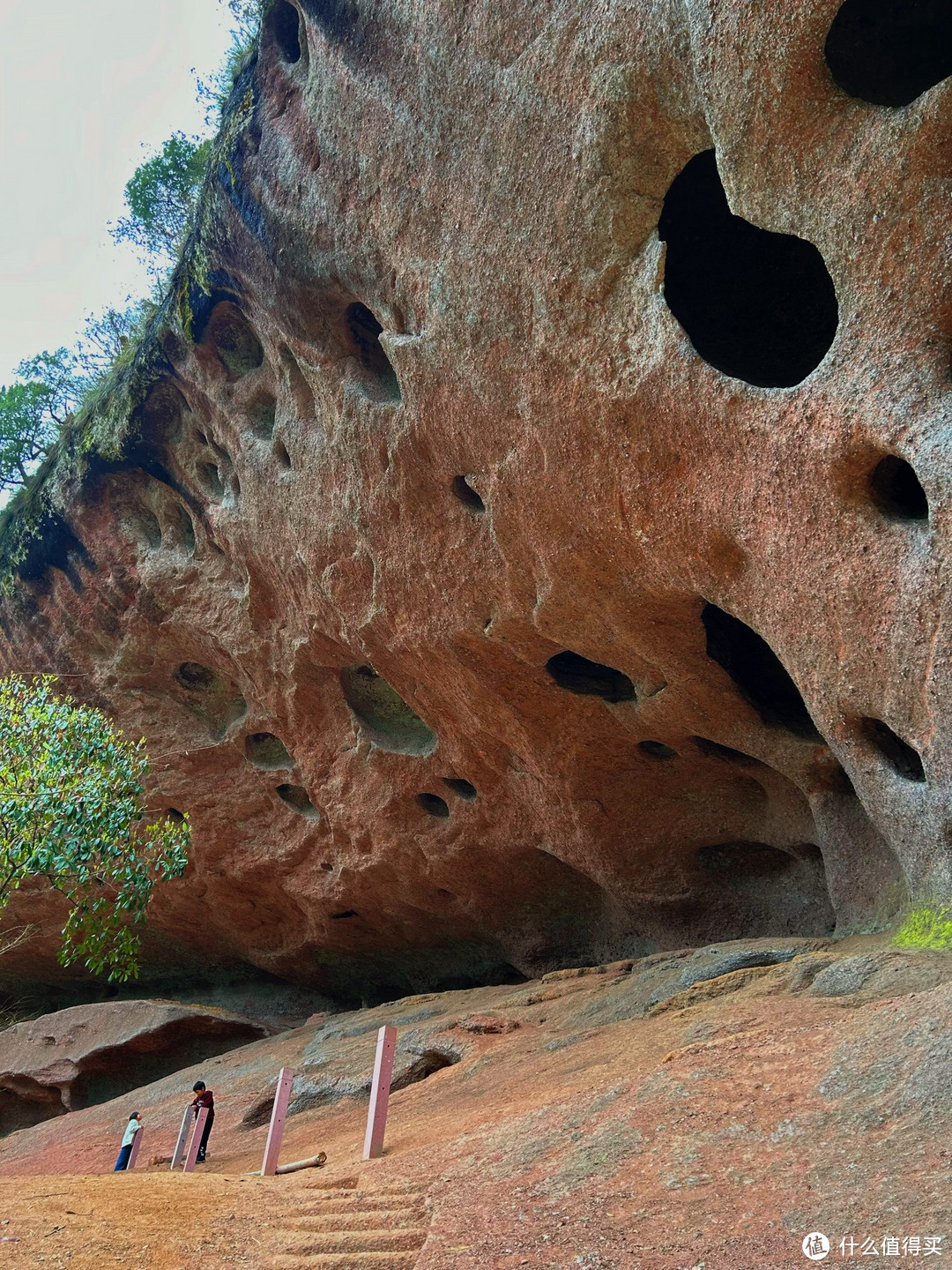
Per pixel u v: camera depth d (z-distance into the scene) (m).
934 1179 3.15
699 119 6.70
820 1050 4.35
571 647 9.67
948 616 5.71
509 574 9.58
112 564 15.30
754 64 5.97
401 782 13.45
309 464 11.26
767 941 8.58
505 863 13.23
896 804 6.67
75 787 11.16
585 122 7.17
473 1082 7.91
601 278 7.48
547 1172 4.24
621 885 11.77
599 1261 3.38
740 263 8.18
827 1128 3.69
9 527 16.55
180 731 16.23
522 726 11.17
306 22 9.40
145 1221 5.12
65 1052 16.84
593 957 13.41
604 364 7.64
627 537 8.25
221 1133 10.69
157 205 18.72
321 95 9.40
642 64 6.73
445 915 14.71
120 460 14.35
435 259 8.70
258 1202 5.53
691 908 11.61
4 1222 5.09
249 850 16.16
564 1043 7.89
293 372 11.31
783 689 9.52
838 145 5.87
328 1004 18.61
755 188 6.34
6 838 10.80
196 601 14.49
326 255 9.77
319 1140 8.49
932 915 6.18
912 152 5.50
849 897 8.73
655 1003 8.22
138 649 15.82
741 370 8.12
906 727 6.32
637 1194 3.76
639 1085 4.70
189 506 14.12
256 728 15.22
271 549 12.47
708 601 8.06
